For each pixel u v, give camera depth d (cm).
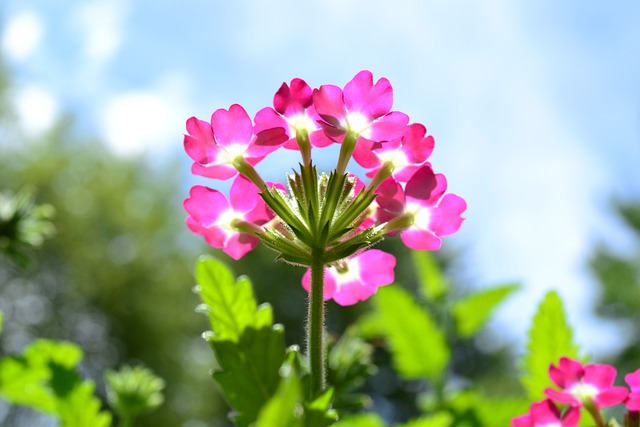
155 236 403
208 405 341
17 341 363
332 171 24
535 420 24
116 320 381
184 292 397
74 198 389
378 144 25
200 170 25
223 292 25
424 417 29
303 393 24
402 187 26
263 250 346
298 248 24
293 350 25
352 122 25
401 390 262
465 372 301
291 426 17
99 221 392
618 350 365
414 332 34
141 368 33
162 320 386
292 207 25
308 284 26
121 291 383
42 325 371
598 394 24
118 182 402
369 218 26
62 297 376
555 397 24
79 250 377
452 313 37
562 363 24
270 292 338
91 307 383
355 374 29
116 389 32
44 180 377
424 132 25
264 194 25
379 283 27
